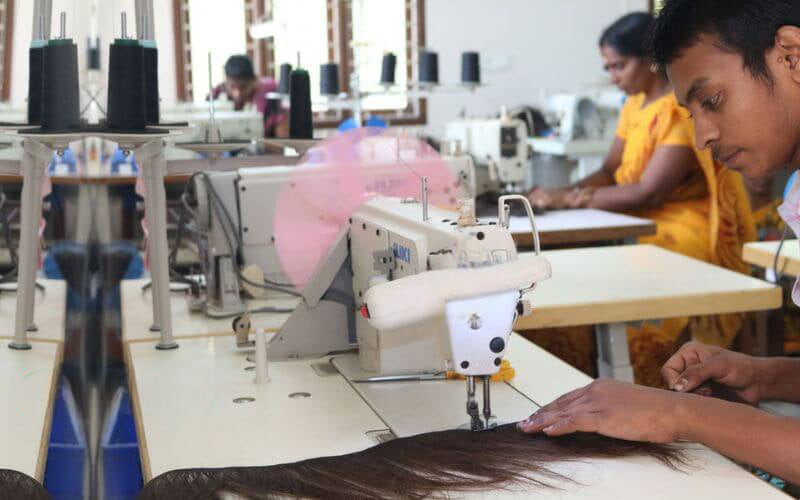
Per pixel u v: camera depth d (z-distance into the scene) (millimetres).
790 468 1137
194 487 1145
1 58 3090
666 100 3748
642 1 8250
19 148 1807
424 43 7906
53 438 1511
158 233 1843
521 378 1628
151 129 1657
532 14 8094
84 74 2881
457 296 1203
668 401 1229
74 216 2863
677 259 2695
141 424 1415
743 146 1260
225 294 2143
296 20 6371
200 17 5516
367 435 1371
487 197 3799
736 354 1553
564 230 3266
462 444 1256
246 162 2053
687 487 1132
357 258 1727
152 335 1955
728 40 1214
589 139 6320
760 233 4059
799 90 1216
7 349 1792
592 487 1132
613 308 2186
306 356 1793
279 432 1382
